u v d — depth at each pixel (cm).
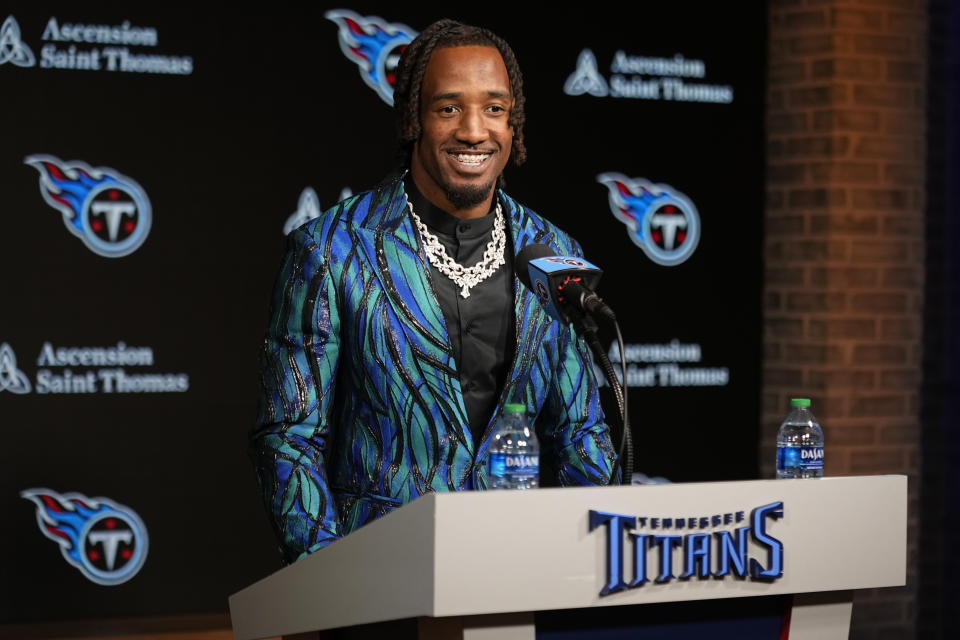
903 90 592
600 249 580
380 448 246
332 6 542
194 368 529
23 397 509
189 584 530
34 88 507
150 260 523
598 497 182
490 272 261
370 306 247
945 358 607
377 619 184
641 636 192
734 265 597
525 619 181
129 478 522
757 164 599
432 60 253
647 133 585
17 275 507
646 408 584
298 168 541
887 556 204
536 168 571
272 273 539
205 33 527
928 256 603
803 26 588
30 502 511
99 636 516
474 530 174
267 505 237
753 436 600
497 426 252
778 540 194
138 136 520
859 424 587
